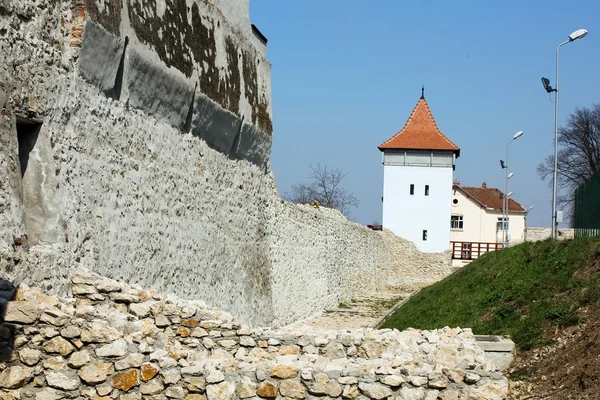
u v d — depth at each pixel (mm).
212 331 10852
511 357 13984
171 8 14000
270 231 21766
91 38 10992
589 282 15523
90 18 10875
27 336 8555
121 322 9078
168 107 14016
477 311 18312
